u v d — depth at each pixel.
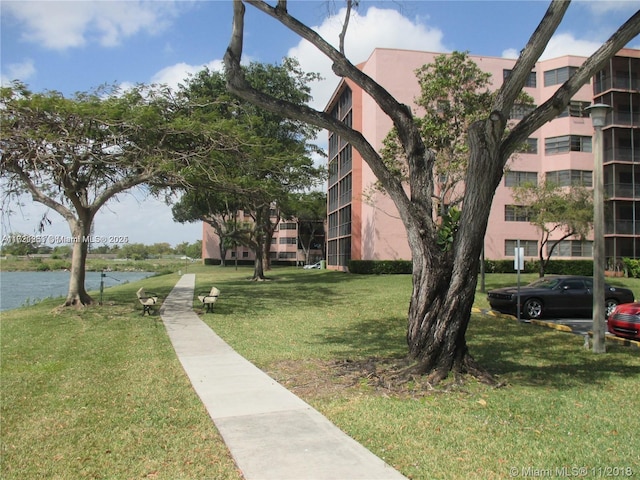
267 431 5.18
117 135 14.59
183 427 5.35
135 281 36.53
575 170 33.12
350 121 36.06
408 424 5.36
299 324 13.44
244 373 7.81
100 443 4.92
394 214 32.22
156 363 8.55
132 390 6.81
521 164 33.97
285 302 18.89
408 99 31.31
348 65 7.88
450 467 4.28
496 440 4.90
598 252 9.88
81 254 16.62
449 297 7.12
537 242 33.94
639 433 5.13
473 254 7.08
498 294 15.56
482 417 5.59
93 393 6.65
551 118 7.01
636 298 20.20
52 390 6.82
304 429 5.23
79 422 5.51
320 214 59.16
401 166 20.20
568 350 9.91
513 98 6.80
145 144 15.70
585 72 6.73
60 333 11.79
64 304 16.28
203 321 14.00
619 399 6.39
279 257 72.75
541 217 23.05
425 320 7.26
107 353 9.41
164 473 4.24
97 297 20.08
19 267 54.38
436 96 19.47
